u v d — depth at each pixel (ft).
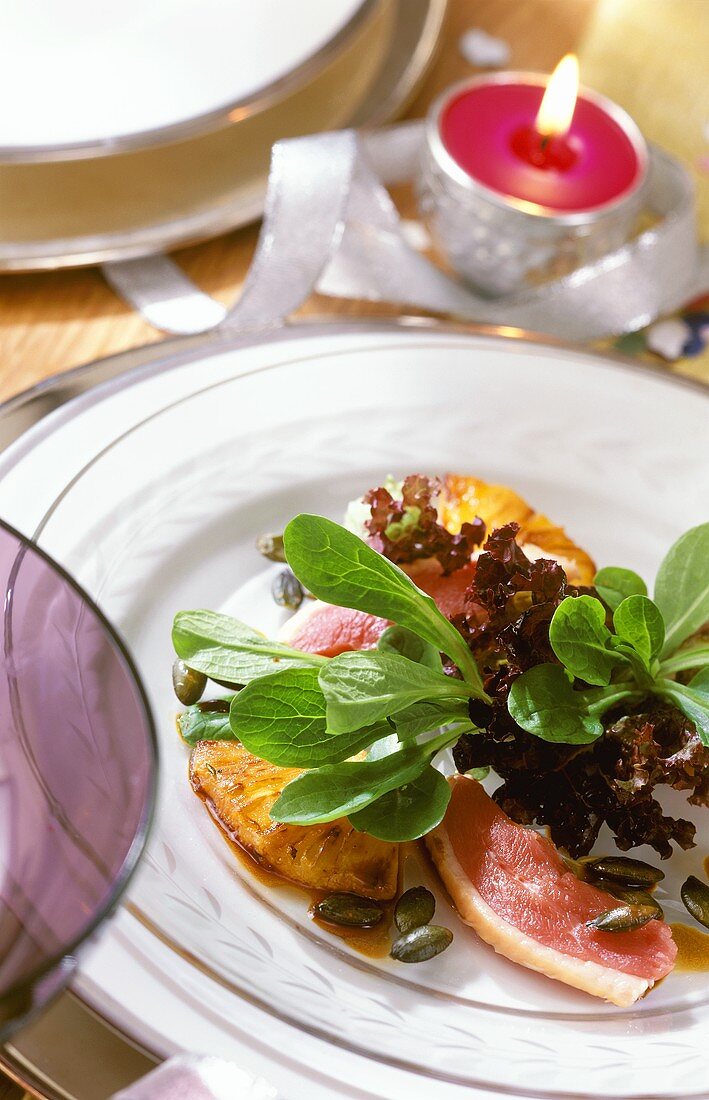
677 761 1.66
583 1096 1.55
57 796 1.44
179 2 2.03
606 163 2.09
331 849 1.64
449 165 2.03
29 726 1.47
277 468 1.87
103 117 1.96
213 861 1.63
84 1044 1.48
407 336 1.94
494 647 1.72
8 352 1.92
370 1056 1.53
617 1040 1.60
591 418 1.96
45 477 1.74
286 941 1.61
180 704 1.72
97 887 1.40
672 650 1.74
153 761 1.43
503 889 1.66
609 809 1.69
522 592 1.73
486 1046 1.57
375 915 1.63
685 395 1.98
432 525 1.79
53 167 1.94
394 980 1.61
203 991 1.52
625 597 1.75
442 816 1.63
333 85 2.10
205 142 2.00
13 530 1.53
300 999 1.56
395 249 2.03
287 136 2.06
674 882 1.71
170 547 1.79
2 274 1.98
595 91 2.30
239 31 2.04
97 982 1.50
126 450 1.79
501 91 2.14
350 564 1.64
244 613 1.80
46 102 1.95
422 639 1.69
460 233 2.05
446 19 2.33
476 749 1.68
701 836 1.73
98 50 1.98
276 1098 1.48
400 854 1.69
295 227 1.98
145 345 1.86
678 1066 1.58
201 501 1.82
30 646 1.49
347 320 1.94
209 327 1.97
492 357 1.96
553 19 2.37
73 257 1.95
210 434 1.83
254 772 1.67
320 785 1.61
